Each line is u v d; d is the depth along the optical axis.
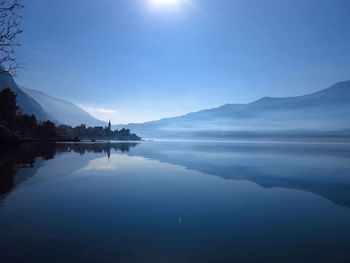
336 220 9.06
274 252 6.36
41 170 19.67
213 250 6.40
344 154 48.19
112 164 26.05
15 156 30.81
